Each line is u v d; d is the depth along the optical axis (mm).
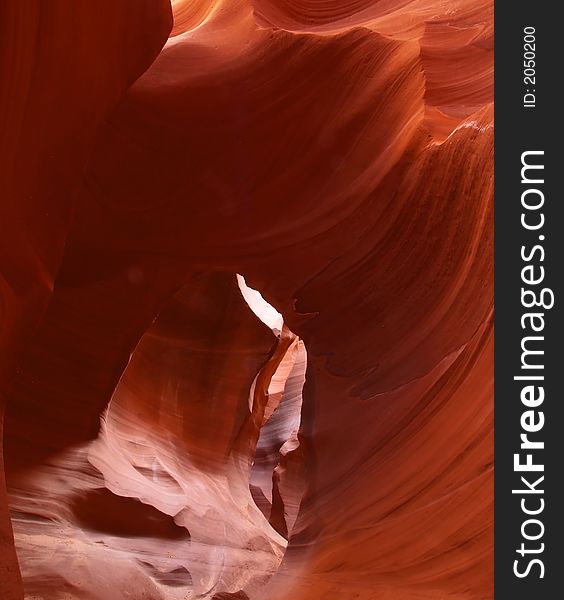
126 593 6816
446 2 7504
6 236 3934
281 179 7965
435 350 6402
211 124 8008
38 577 6312
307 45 7711
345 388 7492
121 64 5652
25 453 8062
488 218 6160
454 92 7191
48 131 4359
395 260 7426
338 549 5926
